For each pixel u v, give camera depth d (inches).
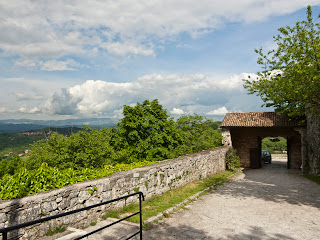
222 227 239.3
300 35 416.2
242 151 940.6
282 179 613.0
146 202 319.0
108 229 218.4
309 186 500.1
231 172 720.3
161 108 674.2
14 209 170.4
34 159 400.8
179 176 439.8
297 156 897.5
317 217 276.5
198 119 894.4
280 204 340.5
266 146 1744.6
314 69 343.3
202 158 564.1
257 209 311.4
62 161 408.2
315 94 385.1
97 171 281.4
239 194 409.7
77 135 437.4
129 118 605.6
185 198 356.5
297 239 209.8
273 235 218.5
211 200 359.9
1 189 179.8
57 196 203.0
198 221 257.3
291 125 784.9
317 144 649.6
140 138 610.2
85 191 231.9
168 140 633.0
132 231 215.8
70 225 212.7
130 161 568.4
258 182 555.2
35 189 198.4
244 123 853.8
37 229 183.9
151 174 347.9
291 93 390.3
